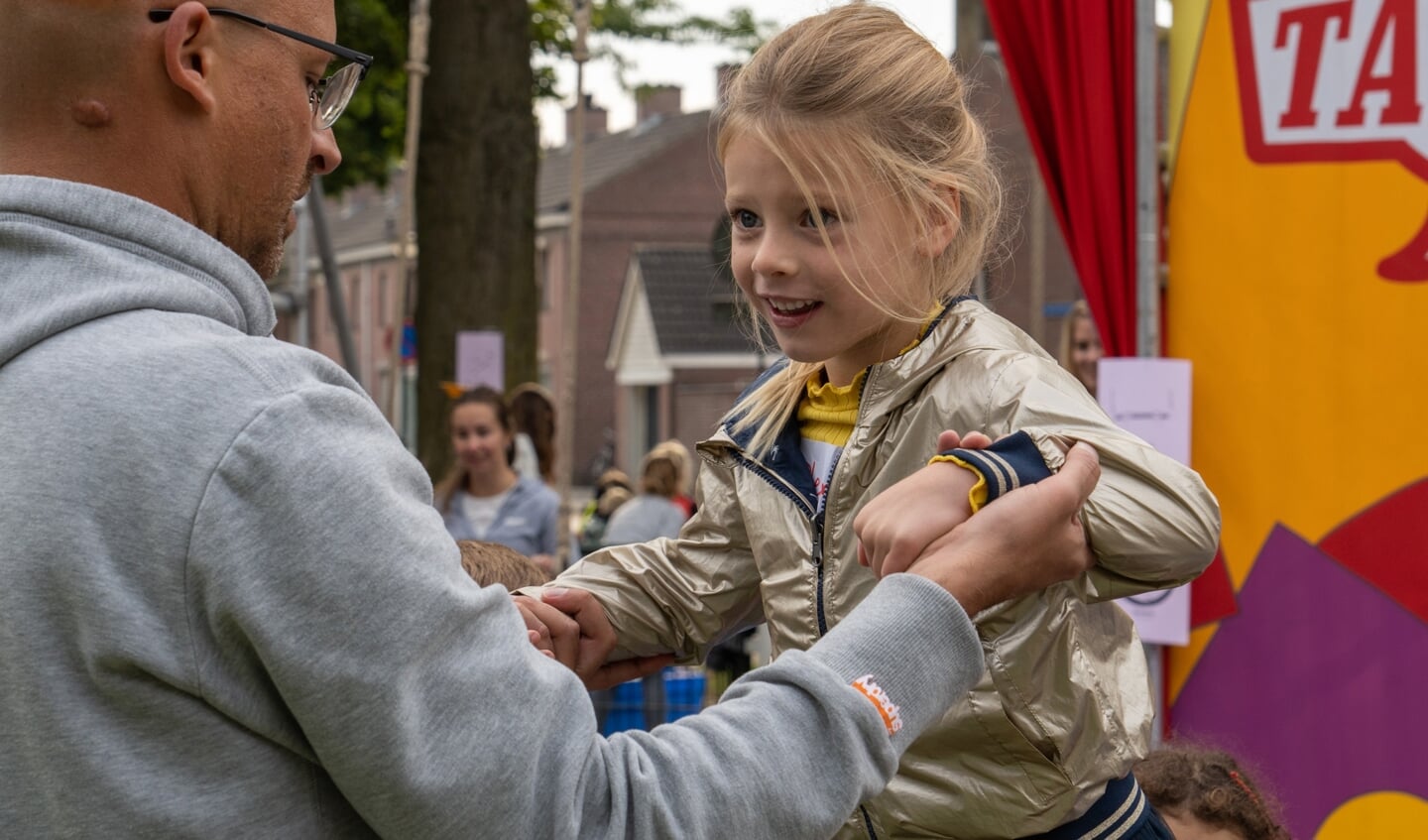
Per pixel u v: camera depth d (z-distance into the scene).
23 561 1.05
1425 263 2.94
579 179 7.41
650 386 35.41
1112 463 1.42
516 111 11.14
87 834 1.05
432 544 1.11
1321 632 3.14
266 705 1.07
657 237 38.31
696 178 38.53
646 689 5.24
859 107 1.52
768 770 1.13
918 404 1.60
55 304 1.11
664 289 33.59
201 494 1.04
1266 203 3.21
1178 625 3.33
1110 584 1.43
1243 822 2.47
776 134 1.51
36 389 1.08
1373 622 3.05
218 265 1.20
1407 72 2.94
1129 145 3.39
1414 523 2.98
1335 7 3.06
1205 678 3.36
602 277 37.94
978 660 1.22
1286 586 3.20
